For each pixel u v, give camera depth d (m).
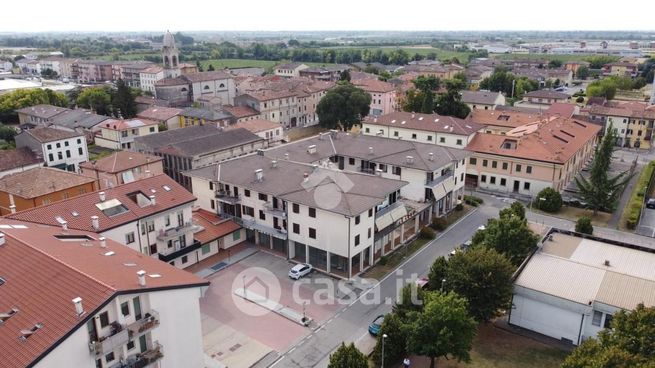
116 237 56.94
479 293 48.75
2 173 98.06
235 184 70.81
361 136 94.44
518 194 95.44
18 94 167.38
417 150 85.25
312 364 47.44
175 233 62.22
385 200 66.00
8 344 32.59
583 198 86.56
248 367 46.91
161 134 112.62
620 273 53.53
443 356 47.66
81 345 34.03
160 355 39.31
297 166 73.31
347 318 54.81
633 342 36.97
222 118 141.38
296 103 168.25
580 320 49.03
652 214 86.62
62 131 111.75
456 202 88.00
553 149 94.94
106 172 91.06
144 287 37.56
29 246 40.84
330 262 64.50
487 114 133.12
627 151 132.12
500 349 49.50
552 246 60.97
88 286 35.84
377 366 46.53
